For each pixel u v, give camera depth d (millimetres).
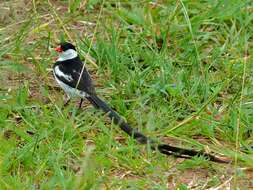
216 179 9914
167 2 14484
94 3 14430
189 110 11625
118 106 11555
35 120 10984
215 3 14328
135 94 11938
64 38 13609
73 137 10680
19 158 9977
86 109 11656
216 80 12383
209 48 13438
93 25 14023
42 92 11969
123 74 12430
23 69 12523
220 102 11953
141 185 9648
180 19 13969
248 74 12461
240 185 9875
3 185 9367
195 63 12516
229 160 10375
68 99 12062
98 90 12109
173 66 12648
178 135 10938
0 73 12469
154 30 13555
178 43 13320
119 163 10195
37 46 13219
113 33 12906
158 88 11844
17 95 11773
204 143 10945
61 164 9969
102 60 12805
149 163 10141
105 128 10750
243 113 11289
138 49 13039
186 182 9922
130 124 11305
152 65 12461
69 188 9227
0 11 14219
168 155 10438
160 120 11156
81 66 11836
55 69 11805
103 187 9648
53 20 14062
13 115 11375
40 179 9719
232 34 13539
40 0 14539
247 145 10781
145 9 14211
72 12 14297
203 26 13969
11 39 13406
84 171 9195
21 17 14156
